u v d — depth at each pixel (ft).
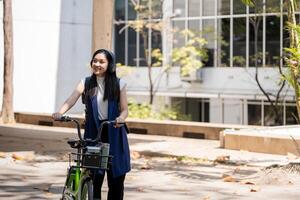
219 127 61.31
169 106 106.73
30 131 67.00
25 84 107.96
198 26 108.99
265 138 51.13
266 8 96.78
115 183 24.70
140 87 114.21
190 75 106.22
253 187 36.22
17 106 107.24
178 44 109.70
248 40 104.68
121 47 117.50
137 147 53.93
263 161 46.62
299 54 38.34
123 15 117.08
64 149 52.13
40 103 109.50
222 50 107.24
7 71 76.54
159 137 63.26
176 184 37.27
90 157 22.08
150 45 112.78
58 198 32.17
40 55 109.29
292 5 39.83
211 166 45.32
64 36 111.45
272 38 102.01
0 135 62.69
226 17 106.52
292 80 39.91
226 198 32.81
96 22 62.54
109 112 24.17
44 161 45.98
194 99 111.55
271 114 102.58
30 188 35.06
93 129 24.25
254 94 103.45
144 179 39.04
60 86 111.55
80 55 113.70
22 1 107.34
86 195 22.35
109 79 24.23
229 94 106.22
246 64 104.63
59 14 110.73
